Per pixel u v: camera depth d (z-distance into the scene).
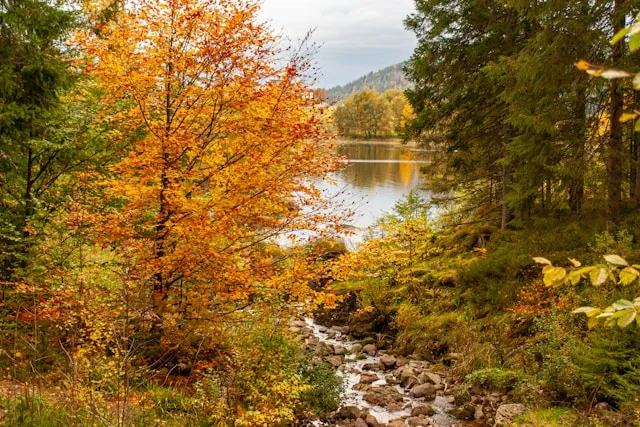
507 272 11.65
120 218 7.58
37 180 9.68
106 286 7.72
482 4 14.26
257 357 7.50
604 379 6.86
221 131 8.16
